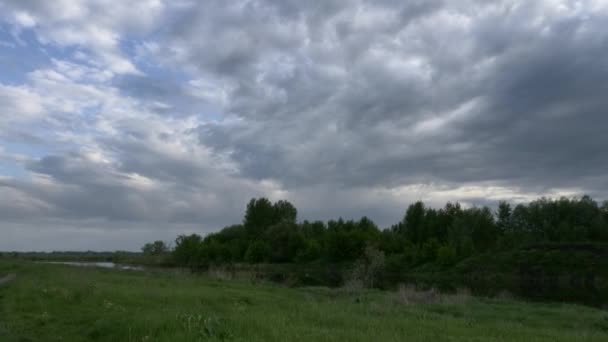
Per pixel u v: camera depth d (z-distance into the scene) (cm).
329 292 2955
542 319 2106
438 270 7700
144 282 2630
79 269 3731
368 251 4869
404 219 10356
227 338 1023
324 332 1114
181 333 1064
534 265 7200
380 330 1228
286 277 5834
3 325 1317
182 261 9294
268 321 1222
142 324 1165
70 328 1297
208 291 2197
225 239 10325
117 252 14088
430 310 2214
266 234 9550
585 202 9150
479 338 1215
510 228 9431
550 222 8844
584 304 3469
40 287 1998
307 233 10119
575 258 7138
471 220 9238
